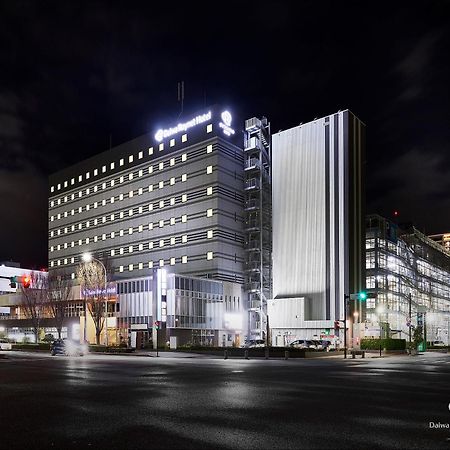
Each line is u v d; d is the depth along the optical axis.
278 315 76.56
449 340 119.62
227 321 74.62
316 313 73.56
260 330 83.50
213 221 83.56
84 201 111.50
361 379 24.05
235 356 51.97
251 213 89.12
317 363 40.03
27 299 77.00
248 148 90.06
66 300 75.25
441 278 131.38
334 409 13.54
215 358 48.22
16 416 12.34
